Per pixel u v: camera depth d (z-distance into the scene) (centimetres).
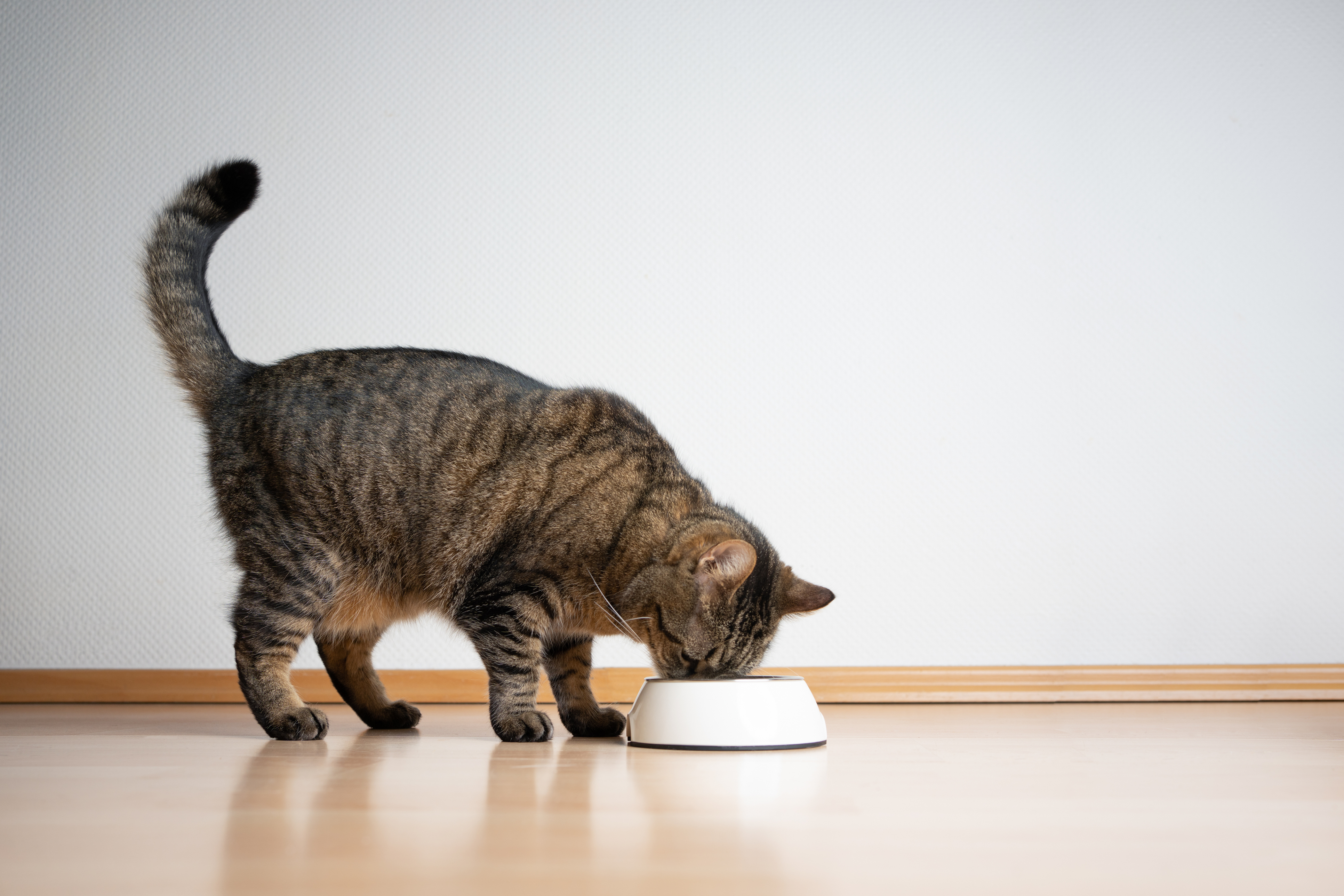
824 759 149
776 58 291
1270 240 288
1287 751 165
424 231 287
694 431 283
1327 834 95
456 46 289
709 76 291
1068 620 279
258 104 286
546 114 289
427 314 285
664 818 100
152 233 207
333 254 285
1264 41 289
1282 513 282
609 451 189
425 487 186
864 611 278
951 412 283
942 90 291
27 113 284
